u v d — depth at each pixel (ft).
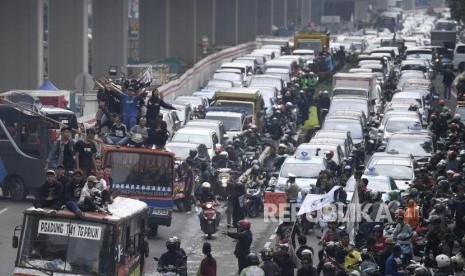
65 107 344.90
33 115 288.30
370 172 276.62
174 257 190.49
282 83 526.16
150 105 287.07
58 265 165.68
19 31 521.65
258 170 298.35
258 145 368.89
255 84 524.52
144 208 182.19
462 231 217.36
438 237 200.44
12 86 522.06
